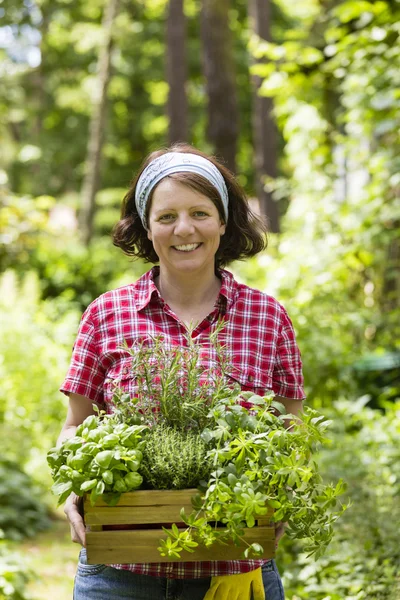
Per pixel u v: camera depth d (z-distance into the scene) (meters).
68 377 2.61
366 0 6.90
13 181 25.27
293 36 7.86
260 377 2.57
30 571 5.29
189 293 2.64
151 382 2.44
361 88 6.83
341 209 7.10
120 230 2.85
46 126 25.56
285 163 17.56
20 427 7.98
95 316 2.63
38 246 13.02
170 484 2.32
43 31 23.80
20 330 8.62
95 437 2.31
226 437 2.29
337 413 5.96
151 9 22.73
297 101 8.12
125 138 25.98
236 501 2.21
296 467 2.22
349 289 7.71
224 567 2.44
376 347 7.48
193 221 2.53
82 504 2.56
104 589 2.47
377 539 4.23
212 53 11.55
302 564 4.38
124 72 23.91
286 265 7.16
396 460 4.98
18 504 7.30
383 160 6.87
